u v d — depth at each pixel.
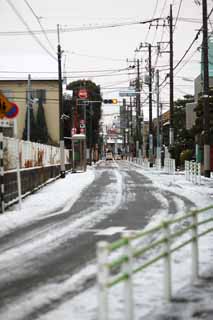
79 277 9.93
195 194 27.41
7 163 22.36
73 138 59.59
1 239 14.27
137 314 7.42
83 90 82.38
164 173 52.62
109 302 8.02
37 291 8.95
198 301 8.05
